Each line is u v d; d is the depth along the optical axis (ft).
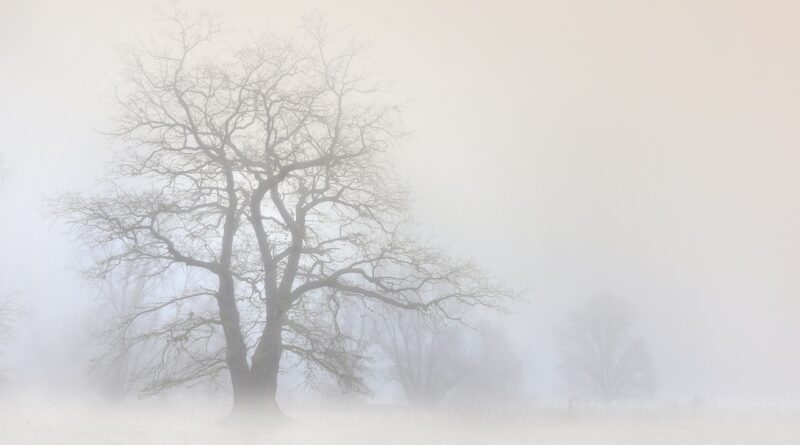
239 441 74.59
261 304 93.56
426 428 90.02
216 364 95.09
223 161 96.17
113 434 79.97
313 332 92.32
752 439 79.15
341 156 96.84
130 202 94.17
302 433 83.35
